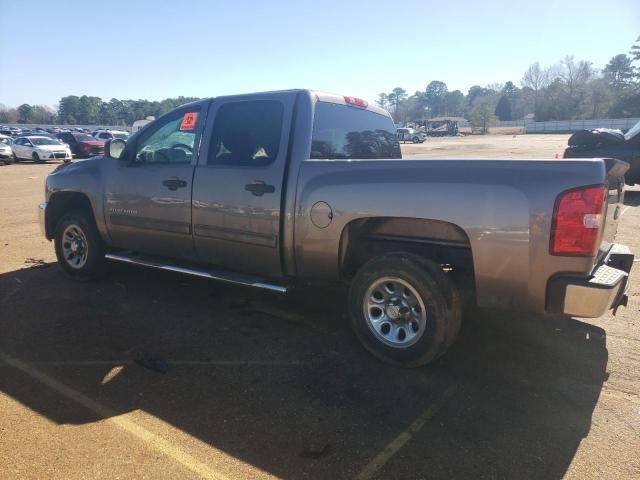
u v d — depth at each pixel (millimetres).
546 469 2660
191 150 4680
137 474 2607
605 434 2959
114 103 125562
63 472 2617
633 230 8398
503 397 3355
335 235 3840
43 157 28391
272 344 4172
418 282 3547
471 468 2666
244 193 4250
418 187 3500
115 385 3504
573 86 108812
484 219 3307
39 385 3498
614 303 3502
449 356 3943
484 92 160125
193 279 5883
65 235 5770
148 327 4508
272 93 4324
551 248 3162
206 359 3900
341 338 4297
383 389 3453
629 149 11523
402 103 166625
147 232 5016
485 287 3416
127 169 5098
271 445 2852
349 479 2584
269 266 4285
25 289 5512
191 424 3049
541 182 3176
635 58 98125
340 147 4555
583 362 3854
